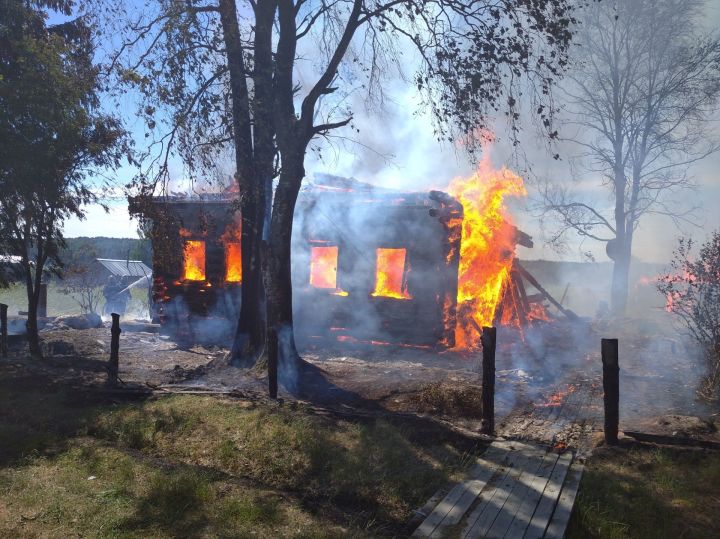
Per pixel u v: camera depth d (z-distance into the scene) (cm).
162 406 821
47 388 948
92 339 1473
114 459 619
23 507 493
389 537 452
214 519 475
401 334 1470
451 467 591
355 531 458
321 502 534
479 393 862
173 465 605
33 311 1208
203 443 686
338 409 827
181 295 1795
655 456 600
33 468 590
